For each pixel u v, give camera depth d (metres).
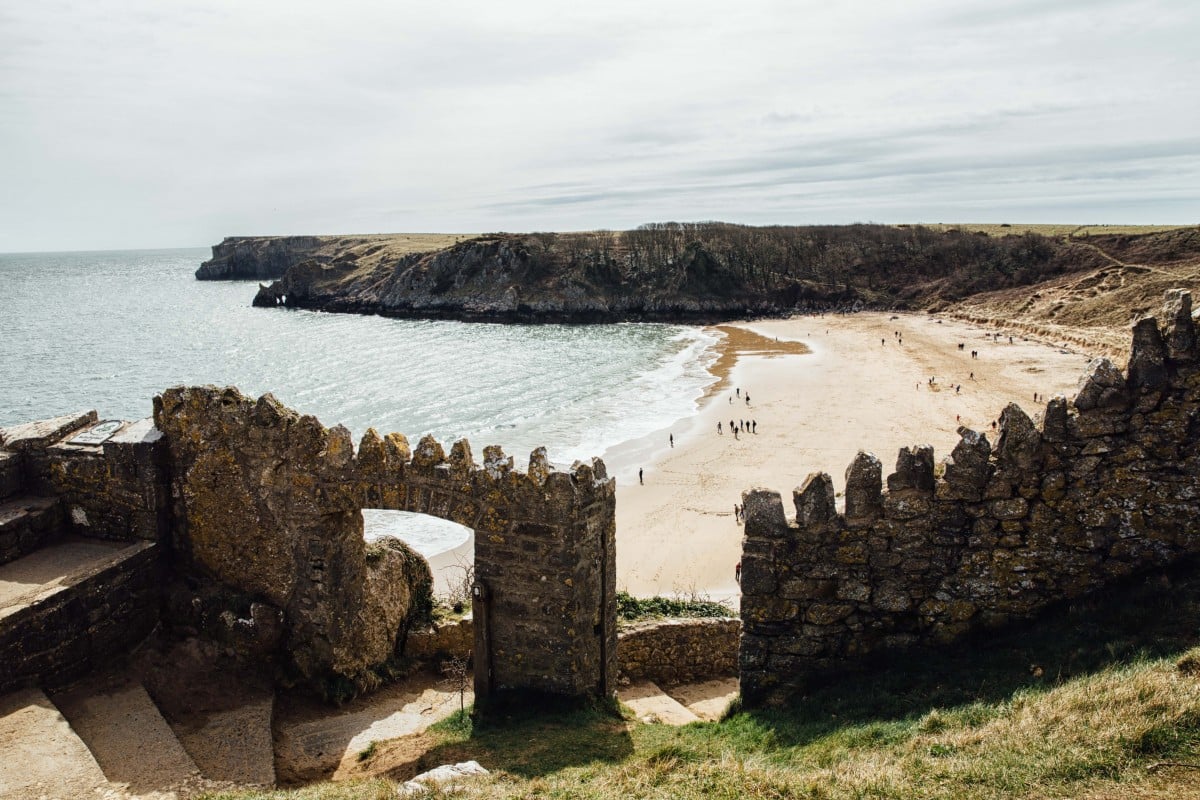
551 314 166.00
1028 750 8.19
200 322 153.38
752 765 9.63
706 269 178.75
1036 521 10.92
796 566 11.73
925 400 74.81
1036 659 10.21
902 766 8.56
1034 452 10.87
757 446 61.72
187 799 10.77
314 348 116.62
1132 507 10.66
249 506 15.86
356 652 15.88
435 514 14.52
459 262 180.75
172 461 16.30
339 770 12.80
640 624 17.67
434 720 14.74
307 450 15.16
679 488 52.66
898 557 11.35
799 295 174.62
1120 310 109.31
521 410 75.88
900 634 11.42
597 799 8.96
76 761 11.29
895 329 132.25
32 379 86.50
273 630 15.54
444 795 9.41
